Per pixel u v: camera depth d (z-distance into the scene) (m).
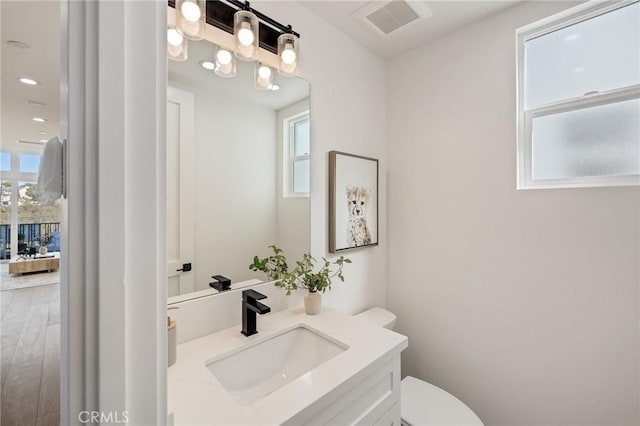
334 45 1.65
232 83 1.25
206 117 1.18
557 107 1.43
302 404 0.78
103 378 0.33
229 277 1.26
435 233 1.79
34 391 1.72
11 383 1.78
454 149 1.70
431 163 1.81
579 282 1.32
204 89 1.17
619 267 1.23
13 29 0.90
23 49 0.92
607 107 1.31
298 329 1.28
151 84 0.37
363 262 1.86
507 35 1.51
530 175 1.50
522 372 1.48
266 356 1.15
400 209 1.97
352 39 1.76
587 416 1.31
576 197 1.32
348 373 0.91
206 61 1.17
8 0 0.88
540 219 1.42
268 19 1.28
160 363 0.38
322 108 1.59
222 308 1.22
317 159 1.57
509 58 1.50
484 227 1.59
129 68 0.35
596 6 1.31
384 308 2.03
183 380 0.87
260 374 1.12
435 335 1.80
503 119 1.53
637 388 1.20
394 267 2.01
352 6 1.48
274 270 1.41
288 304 1.47
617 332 1.24
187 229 1.14
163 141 0.38
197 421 0.71
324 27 1.59
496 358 1.56
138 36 0.36
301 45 1.47
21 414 1.57
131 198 0.35
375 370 0.99
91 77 0.33
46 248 3.26
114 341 0.34
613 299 1.25
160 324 0.38
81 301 0.33
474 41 1.62
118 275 0.34
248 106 1.31
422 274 1.86
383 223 2.01
